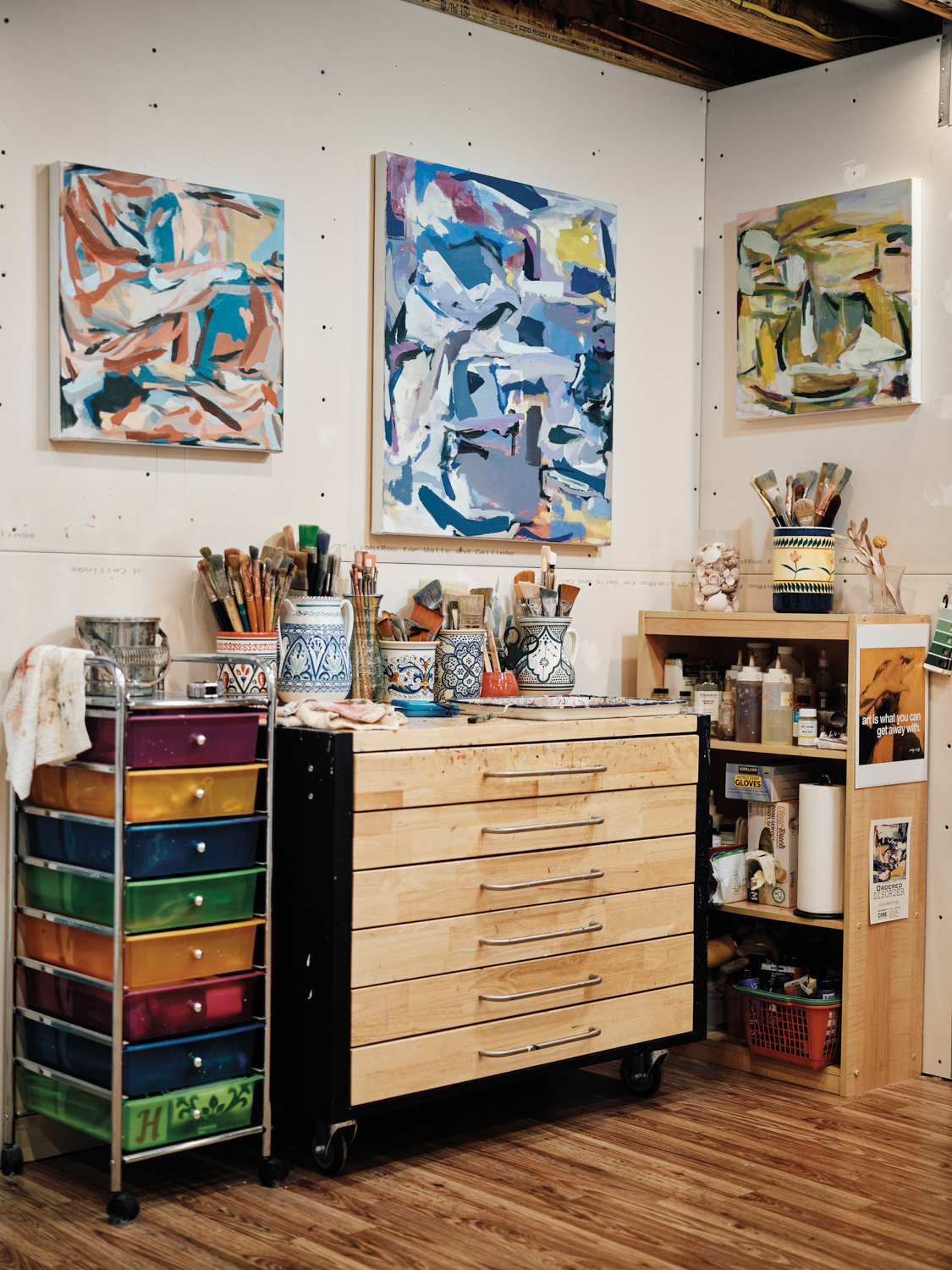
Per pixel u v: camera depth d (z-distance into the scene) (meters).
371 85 3.32
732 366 3.99
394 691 3.18
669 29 3.98
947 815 3.48
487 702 3.17
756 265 3.87
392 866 2.73
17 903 2.77
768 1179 2.76
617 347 3.86
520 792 2.92
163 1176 2.74
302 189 3.20
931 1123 3.12
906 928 3.47
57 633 2.86
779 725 3.52
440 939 2.80
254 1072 2.73
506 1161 2.84
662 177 3.96
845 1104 3.26
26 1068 2.76
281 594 2.98
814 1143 2.97
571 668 3.50
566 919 3.02
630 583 3.92
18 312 2.79
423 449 3.38
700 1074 3.49
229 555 2.94
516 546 3.65
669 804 3.21
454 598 3.37
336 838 2.65
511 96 3.61
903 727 3.43
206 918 2.63
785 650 3.58
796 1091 3.36
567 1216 2.56
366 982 2.70
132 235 2.89
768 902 3.55
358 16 3.29
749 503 3.95
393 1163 2.82
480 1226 2.51
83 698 2.55
